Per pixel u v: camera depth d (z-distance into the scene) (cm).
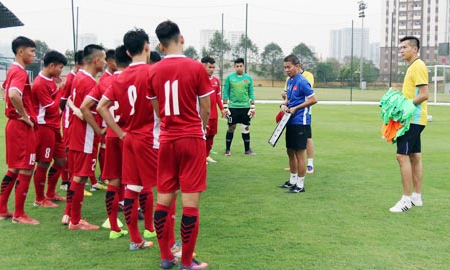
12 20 2186
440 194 664
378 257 426
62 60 579
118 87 438
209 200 634
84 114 471
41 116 581
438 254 434
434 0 8619
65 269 400
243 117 1019
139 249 450
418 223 530
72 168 514
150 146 437
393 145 1158
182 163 391
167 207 402
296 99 683
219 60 3719
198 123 394
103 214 578
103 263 414
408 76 580
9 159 530
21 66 527
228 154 1017
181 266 395
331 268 401
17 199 529
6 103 531
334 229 508
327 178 776
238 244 461
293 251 441
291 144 679
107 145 477
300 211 579
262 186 721
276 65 4872
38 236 488
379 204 612
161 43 397
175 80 384
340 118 1905
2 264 410
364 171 834
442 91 4256
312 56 5409
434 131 1458
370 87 5247
